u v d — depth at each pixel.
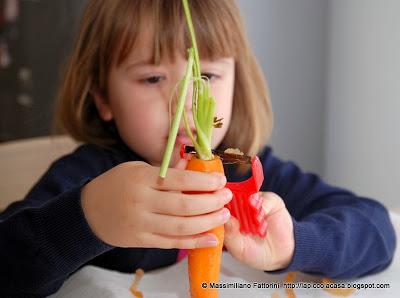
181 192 0.44
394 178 1.08
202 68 0.69
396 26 1.03
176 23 0.66
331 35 1.21
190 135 0.45
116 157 0.79
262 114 0.88
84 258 0.49
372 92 1.11
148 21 0.66
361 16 1.12
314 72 1.25
